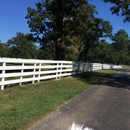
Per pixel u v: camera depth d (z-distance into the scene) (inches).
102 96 335.9
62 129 178.2
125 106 274.1
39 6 642.8
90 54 2341.3
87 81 532.4
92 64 990.4
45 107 239.1
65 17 645.9
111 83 521.0
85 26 650.2
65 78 561.3
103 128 187.8
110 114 233.3
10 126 176.2
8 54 2485.2
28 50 2379.4
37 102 259.6
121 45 2763.3
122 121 211.0
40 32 625.3
